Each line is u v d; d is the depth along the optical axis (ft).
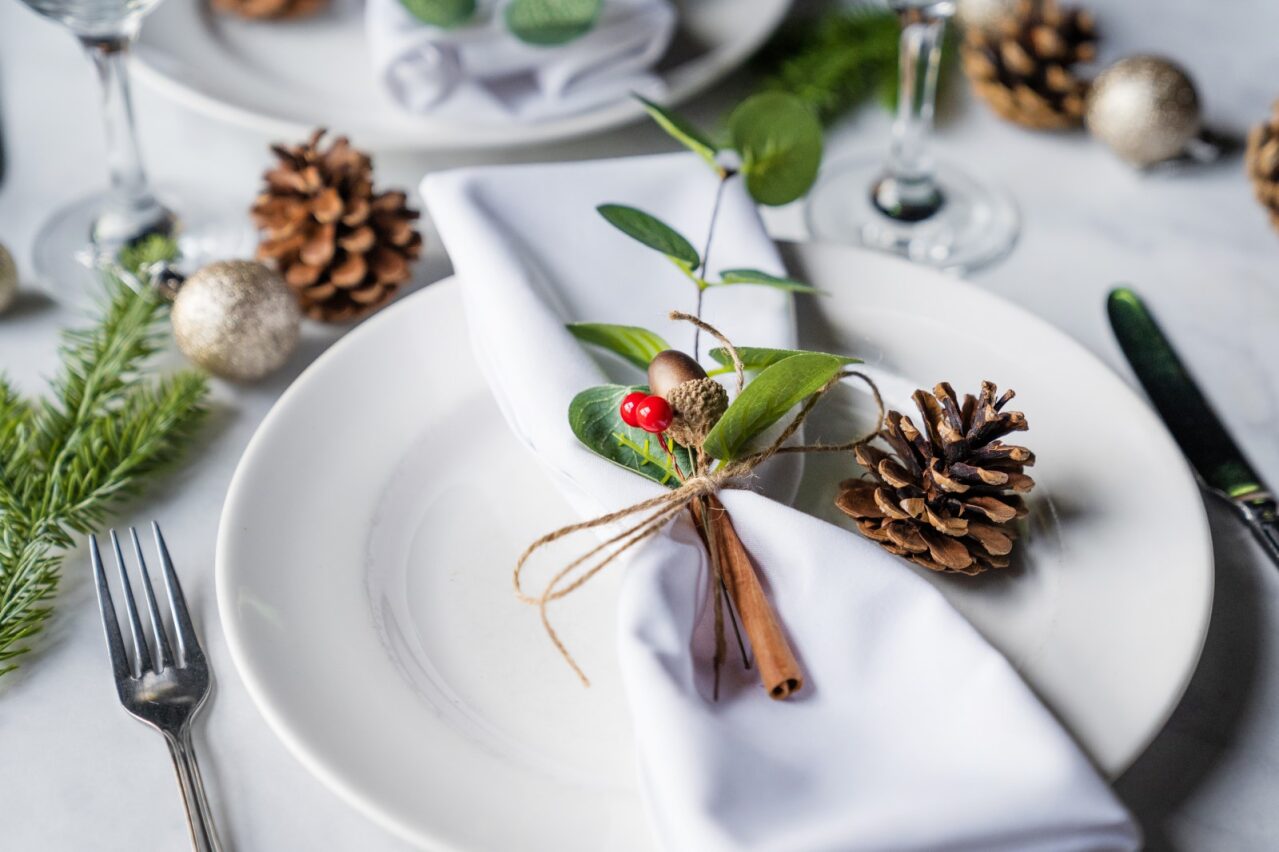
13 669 1.69
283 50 2.45
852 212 2.29
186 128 2.46
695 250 1.85
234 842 1.57
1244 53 2.53
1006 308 1.95
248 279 1.94
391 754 1.55
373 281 2.06
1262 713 1.67
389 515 1.79
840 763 1.49
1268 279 2.16
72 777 1.62
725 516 1.64
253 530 1.71
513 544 1.77
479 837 1.49
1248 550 1.80
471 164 2.34
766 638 1.55
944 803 1.44
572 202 1.94
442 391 1.89
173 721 1.63
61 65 2.59
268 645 1.61
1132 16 2.60
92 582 1.79
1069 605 1.66
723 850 1.41
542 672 1.65
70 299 2.12
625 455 1.68
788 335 1.86
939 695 1.53
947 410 1.67
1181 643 1.60
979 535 1.67
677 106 2.42
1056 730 1.48
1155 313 2.10
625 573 1.58
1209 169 2.34
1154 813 1.59
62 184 2.35
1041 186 2.33
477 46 2.27
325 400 1.84
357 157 2.07
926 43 2.20
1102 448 1.79
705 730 1.47
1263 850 1.56
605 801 1.54
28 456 1.85
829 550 1.61
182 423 1.94
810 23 2.56
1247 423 1.95
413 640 1.67
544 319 1.79
